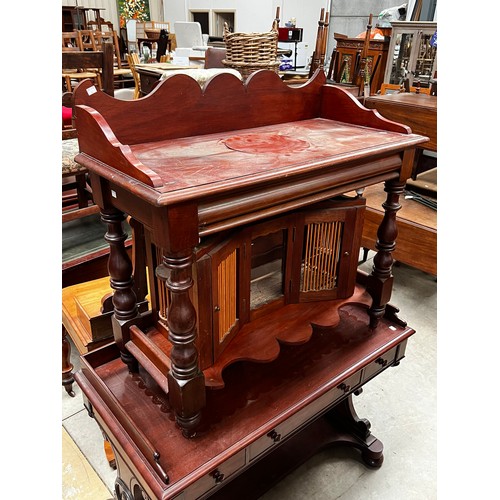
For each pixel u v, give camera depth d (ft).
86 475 5.26
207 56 10.01
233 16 27.55
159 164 3.13
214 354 3.64
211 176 2.87
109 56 7.80
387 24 15.48
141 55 23.97
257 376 4.16
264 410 3.78
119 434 3.52
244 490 4.89
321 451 5.70
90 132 3.19
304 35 23.79
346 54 14.14
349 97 4.53
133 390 4.00
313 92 4.73
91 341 5.07
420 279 9.91
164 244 2.76
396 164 3.99
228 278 3.67
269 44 7.65
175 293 2.99
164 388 3.50
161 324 4.00
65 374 6.32
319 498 5.17
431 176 9.65
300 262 4.34
